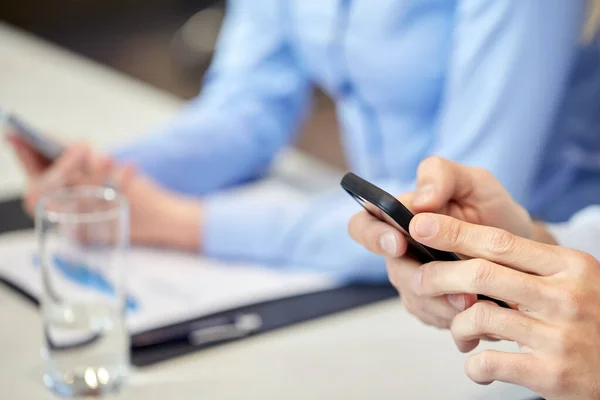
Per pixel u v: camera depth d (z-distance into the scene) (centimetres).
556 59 146
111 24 683
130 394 107
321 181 188
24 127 146
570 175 170
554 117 150
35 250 145
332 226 142
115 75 258
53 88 241
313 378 111
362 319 127
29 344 119
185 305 129
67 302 105
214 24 607
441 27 166
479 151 148
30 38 295
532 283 85
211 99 196
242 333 121
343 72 181
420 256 95
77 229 104
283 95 194
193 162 181
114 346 107
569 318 84
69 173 151
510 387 108
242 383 110
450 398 106
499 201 101
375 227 95
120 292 107
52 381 107
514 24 145
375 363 114
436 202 97
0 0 707
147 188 151
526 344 86
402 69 170
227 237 146
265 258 145
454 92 151
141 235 149
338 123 492
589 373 84
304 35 183
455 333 89
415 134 177
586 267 85
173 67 593
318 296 134
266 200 176
